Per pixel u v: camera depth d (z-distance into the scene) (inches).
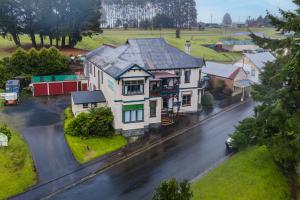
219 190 1241.4
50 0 3070.9
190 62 2044.8
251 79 2787.9
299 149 1213.1
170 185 908.0
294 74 1165.7
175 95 2034.9
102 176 1365.7
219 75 2652.6
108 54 2118.6
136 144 1663.4
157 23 7130.9
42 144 1605.6
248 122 1400.1
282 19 1273.4
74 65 2940.5
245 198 1204.5
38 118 1951.3
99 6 3378.4
